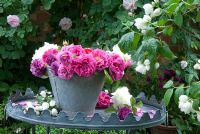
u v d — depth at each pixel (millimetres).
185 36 3363
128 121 1969
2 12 3740
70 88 2078
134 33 2172
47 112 1977
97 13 3885
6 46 3811
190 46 3506
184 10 2186
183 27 3268
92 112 2158
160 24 2227
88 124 1940
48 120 1974
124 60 2229
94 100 2135
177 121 3557
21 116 2045
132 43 2164
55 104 2152
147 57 2154
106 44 3602
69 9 4227
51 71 2094
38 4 4062
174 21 2184
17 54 3812
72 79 2055
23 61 4105
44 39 4199
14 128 3662
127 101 2100
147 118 2010
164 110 2207
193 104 2102
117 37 3715
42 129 3191
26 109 2037
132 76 3811
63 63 2021
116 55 2117
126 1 3559
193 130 3627
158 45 2119
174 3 2148
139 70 2211
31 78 4121
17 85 3938
